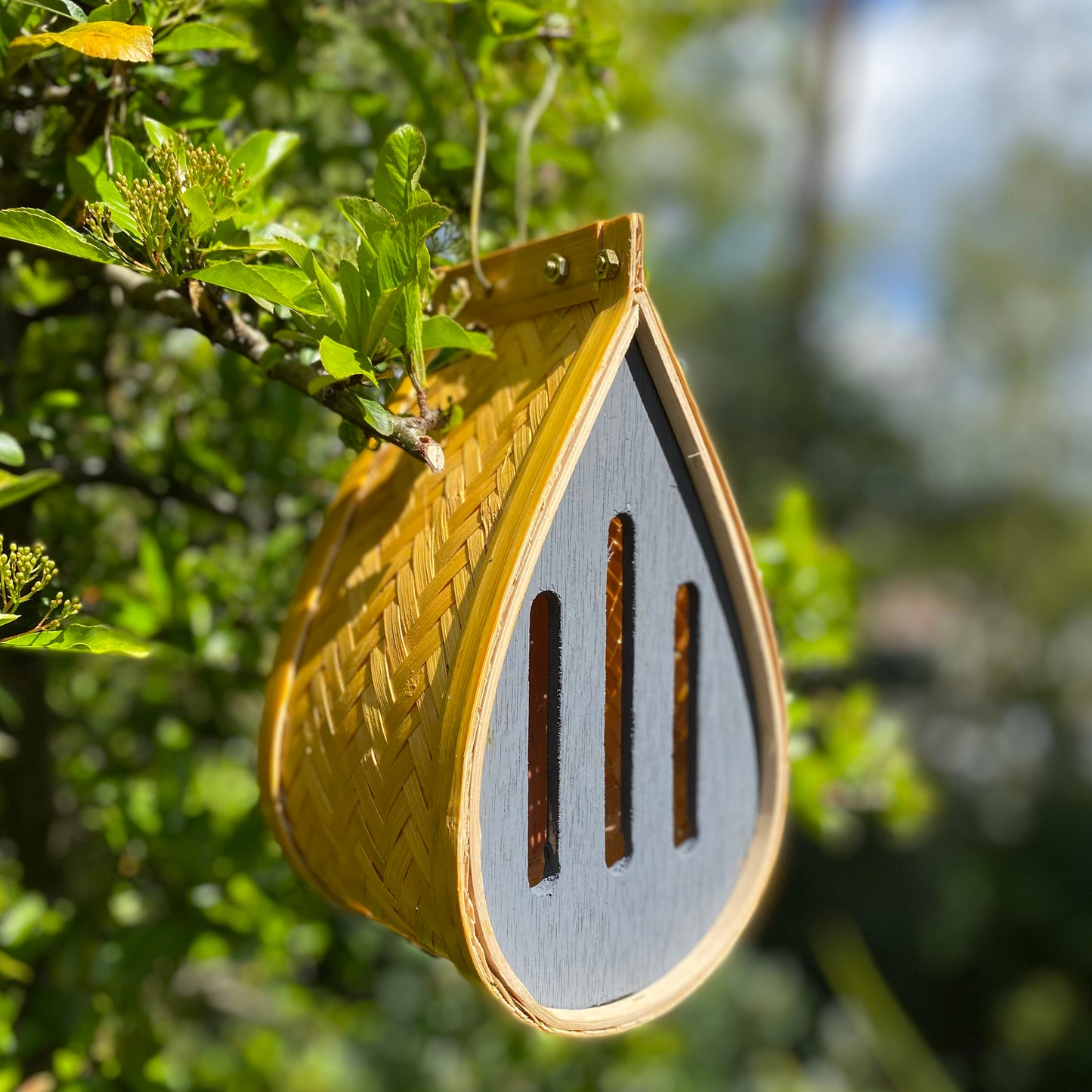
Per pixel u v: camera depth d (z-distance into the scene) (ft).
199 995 4.42
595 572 2.43
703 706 2.57
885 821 3.95
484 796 2.35
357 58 3.44
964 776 17.15
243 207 2.57
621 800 2.50
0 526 2.97
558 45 3.05
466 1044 4.82
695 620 2.56
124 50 2.34
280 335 2.57
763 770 2.64
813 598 3.52
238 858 3.30
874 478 19.51
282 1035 4.65
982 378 19.48
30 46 2.50
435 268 2.71
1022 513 18.98
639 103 4.02
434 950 2.42
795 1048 12.17
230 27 2.92
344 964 4.48
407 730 2.38
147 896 3.40
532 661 2.45
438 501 2.49
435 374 2.63
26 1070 3.16
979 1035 14.58
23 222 2.31
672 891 2.54
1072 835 15.57
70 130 2.68
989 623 19.12
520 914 2.39
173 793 3.35
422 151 2.37
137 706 4.02
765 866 2.61
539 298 2.51
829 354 21.20
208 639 3.30
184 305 2.55
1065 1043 13.52
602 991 2.47
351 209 2.35
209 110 2.75
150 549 3.21
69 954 3.23
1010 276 18.88
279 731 2.56
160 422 3.44
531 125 2.91
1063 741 17.22
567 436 2.35
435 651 2.39
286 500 3.52
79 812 3.55
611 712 2.53
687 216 19.29
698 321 20.59
